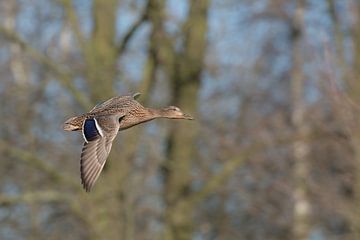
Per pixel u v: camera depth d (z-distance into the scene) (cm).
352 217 2162
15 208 2256
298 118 2561
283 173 2372
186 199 2319
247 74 2691
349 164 2155
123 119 1352
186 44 2455
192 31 2448
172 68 2405
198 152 2373
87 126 1183
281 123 2359
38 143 2320
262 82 2734
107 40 2348
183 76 2425
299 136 2259
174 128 2356
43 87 2339
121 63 2377
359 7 2519
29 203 2183
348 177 2167
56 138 2331
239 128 2370
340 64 2264
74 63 2308
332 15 2611
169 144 2372
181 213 2309
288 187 2328
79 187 2186
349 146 2155
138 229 2278
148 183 2275
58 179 2189
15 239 2266
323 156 2284
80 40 2303
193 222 2356
